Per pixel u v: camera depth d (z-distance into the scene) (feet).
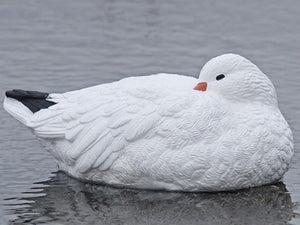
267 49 69.72
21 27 74.84
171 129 43.55
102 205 43.50
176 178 43.83
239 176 43.91
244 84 45.24
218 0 83.51
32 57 67.51
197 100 44.32
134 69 64.85
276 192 44.93
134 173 44.34
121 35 73.46
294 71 64.18
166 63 66.23
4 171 47.55
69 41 71.72
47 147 47.14
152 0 83.87
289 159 45.50
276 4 81.87
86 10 80.28
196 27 75.66
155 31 74.59
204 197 44.32
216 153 43.24
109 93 45.88
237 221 41.63
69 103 46.39
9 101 48.01
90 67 65.31
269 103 45.70
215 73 45.68
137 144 44.09
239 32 74.13
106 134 44.57
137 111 44.42
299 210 42.88
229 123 43.96
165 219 41.93
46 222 41.37
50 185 45.88
